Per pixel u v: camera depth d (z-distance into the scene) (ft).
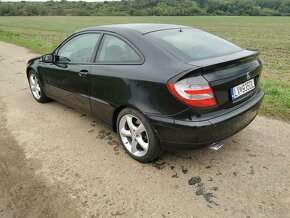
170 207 9.37
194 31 13.44
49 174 11.21
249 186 10.27
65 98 15.85
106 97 12.28
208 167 11.38
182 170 11.23
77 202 9.70
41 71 17.28
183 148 10.27
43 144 13.53
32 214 9.21
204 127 9.59
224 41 12.98
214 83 9.69
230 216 8.96
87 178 10.91
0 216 9.15
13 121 16.24
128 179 10.78
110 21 214.90
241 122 10.98
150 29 12.53
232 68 10.46
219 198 9.71
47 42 61.36
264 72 34.30
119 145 13.25
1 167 11.75
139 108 10.70
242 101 11.02
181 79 9.57
